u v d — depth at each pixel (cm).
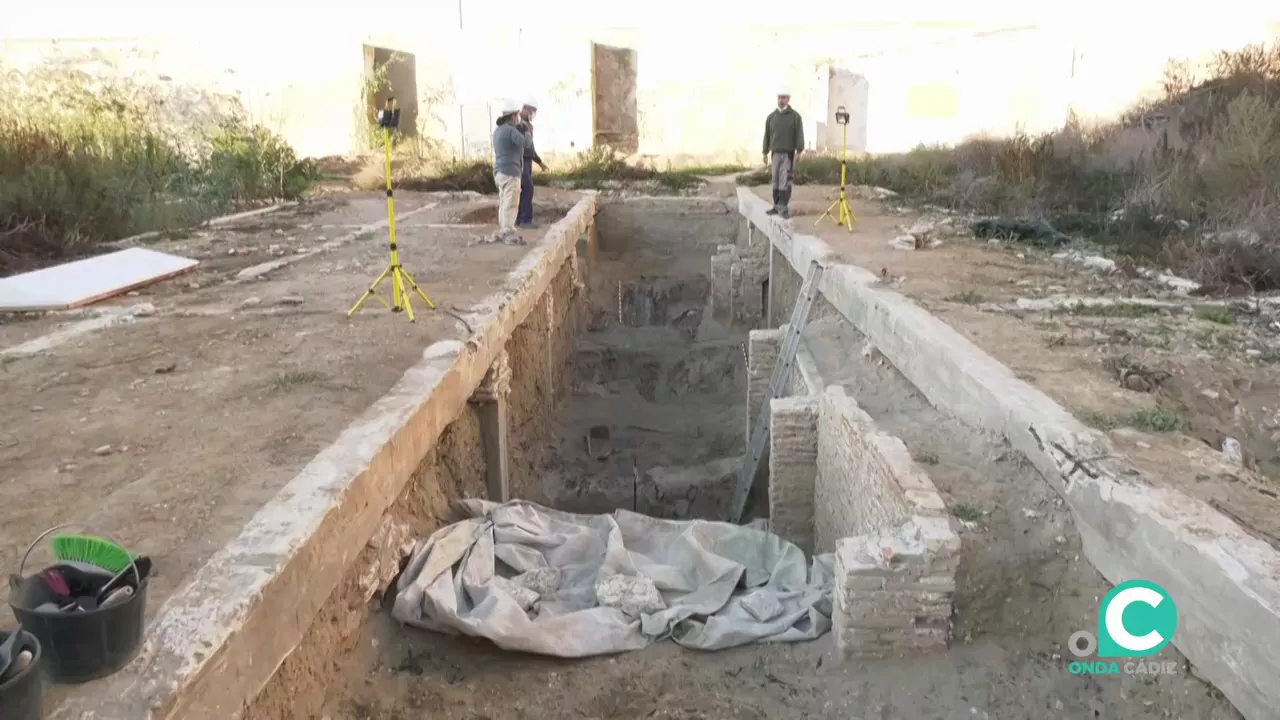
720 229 1794
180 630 295
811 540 722
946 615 424
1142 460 436
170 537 357
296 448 449
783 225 1208
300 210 1502
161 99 1828
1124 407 502
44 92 1550
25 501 392
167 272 891
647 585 498
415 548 499
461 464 665
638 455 1066
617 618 472
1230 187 1076
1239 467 434
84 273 830
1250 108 1184
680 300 1639
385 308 757
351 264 964
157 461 435
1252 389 573
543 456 985
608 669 441
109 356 620
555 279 1204
